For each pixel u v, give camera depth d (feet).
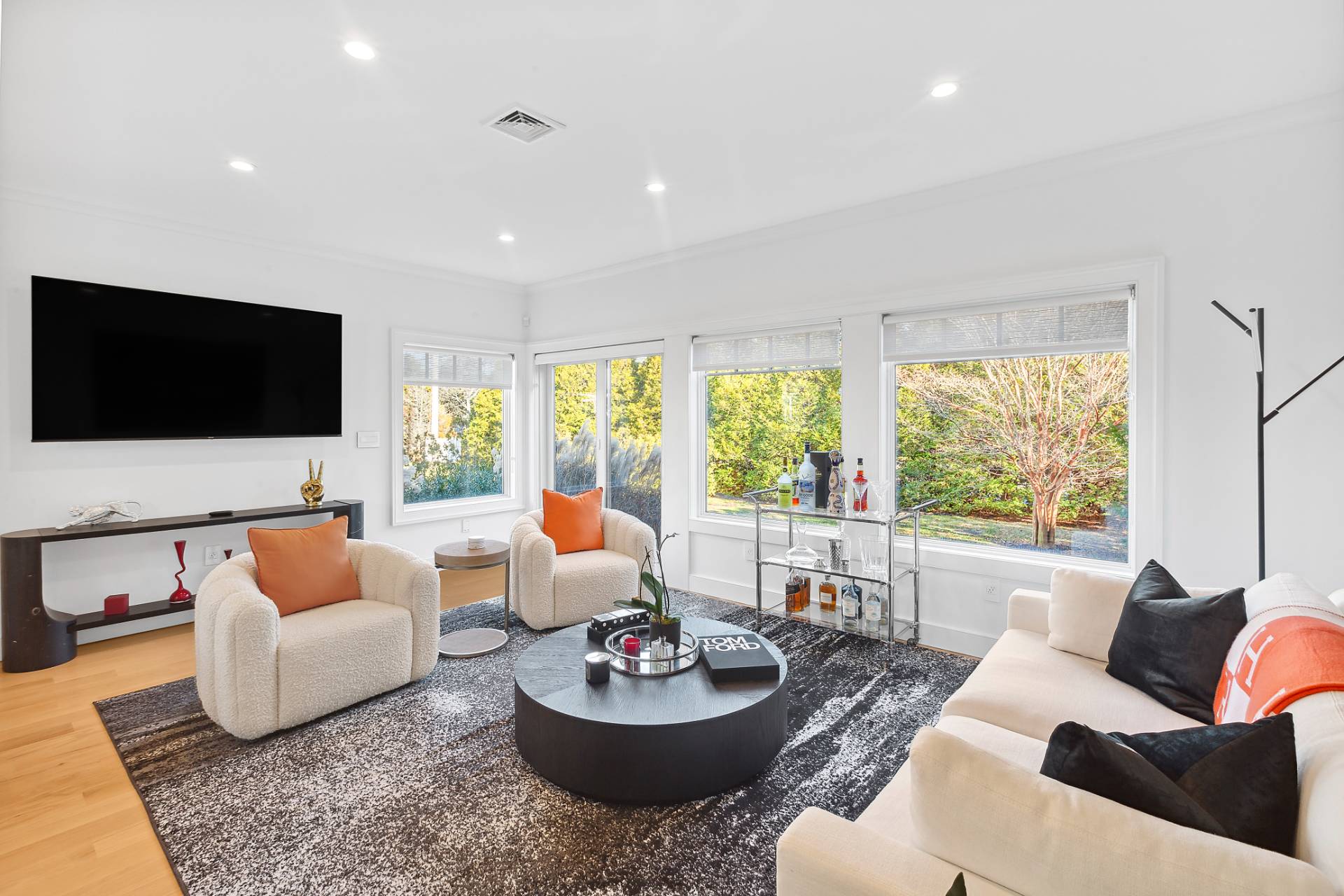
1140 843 2.99
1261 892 2.70
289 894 5.64
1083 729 3.50
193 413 12.88
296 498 14.58
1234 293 8.83
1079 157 9.79
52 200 11.25
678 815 6.73
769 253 13.61
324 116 8.45
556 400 19.21
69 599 11.62
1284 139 8.46
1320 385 8.32
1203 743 3.60
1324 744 3.61
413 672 9.95
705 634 9.14
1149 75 7.56
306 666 8.55
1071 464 10.66
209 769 7.61
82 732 8.59
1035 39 6.84
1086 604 7.54
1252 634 5.50
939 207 11.33
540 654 8.58
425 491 17.26
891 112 8.45
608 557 13.34
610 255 15.66
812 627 12.87
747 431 14.65
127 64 7.16
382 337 16.03
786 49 6.99
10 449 11.03
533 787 7.24
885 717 8.93
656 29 6.61
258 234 13.67
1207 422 9.04
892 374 12.36
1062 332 10.38
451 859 6.07
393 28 6.55
